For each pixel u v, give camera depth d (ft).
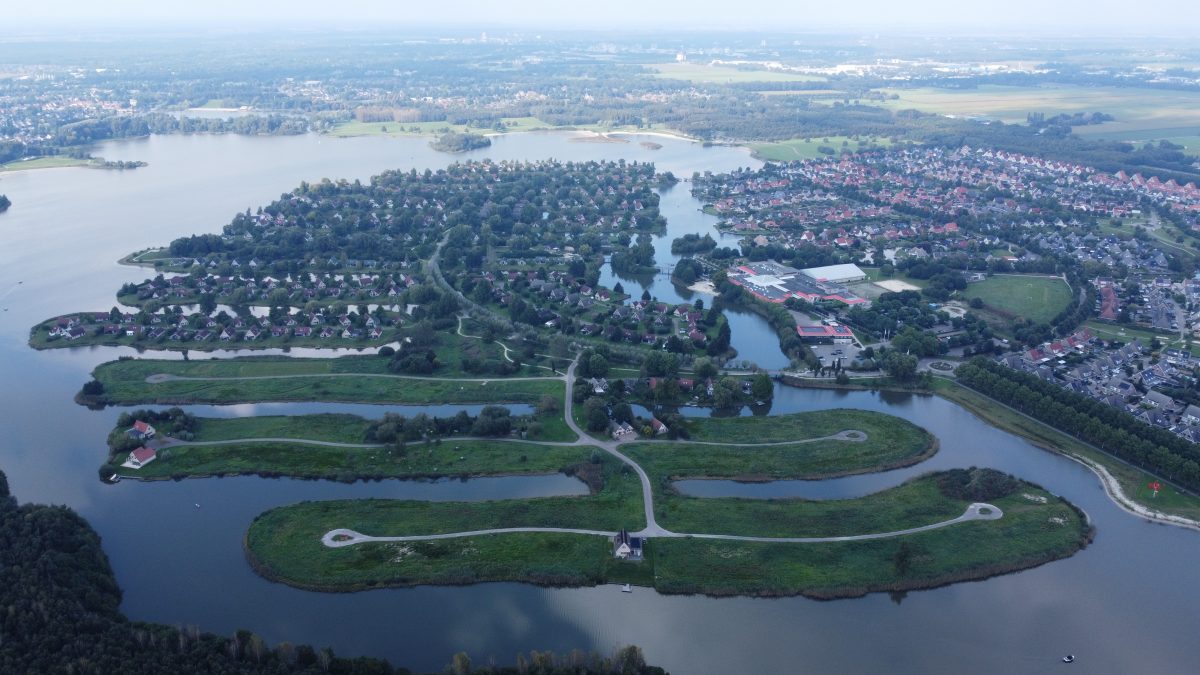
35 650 619.67
